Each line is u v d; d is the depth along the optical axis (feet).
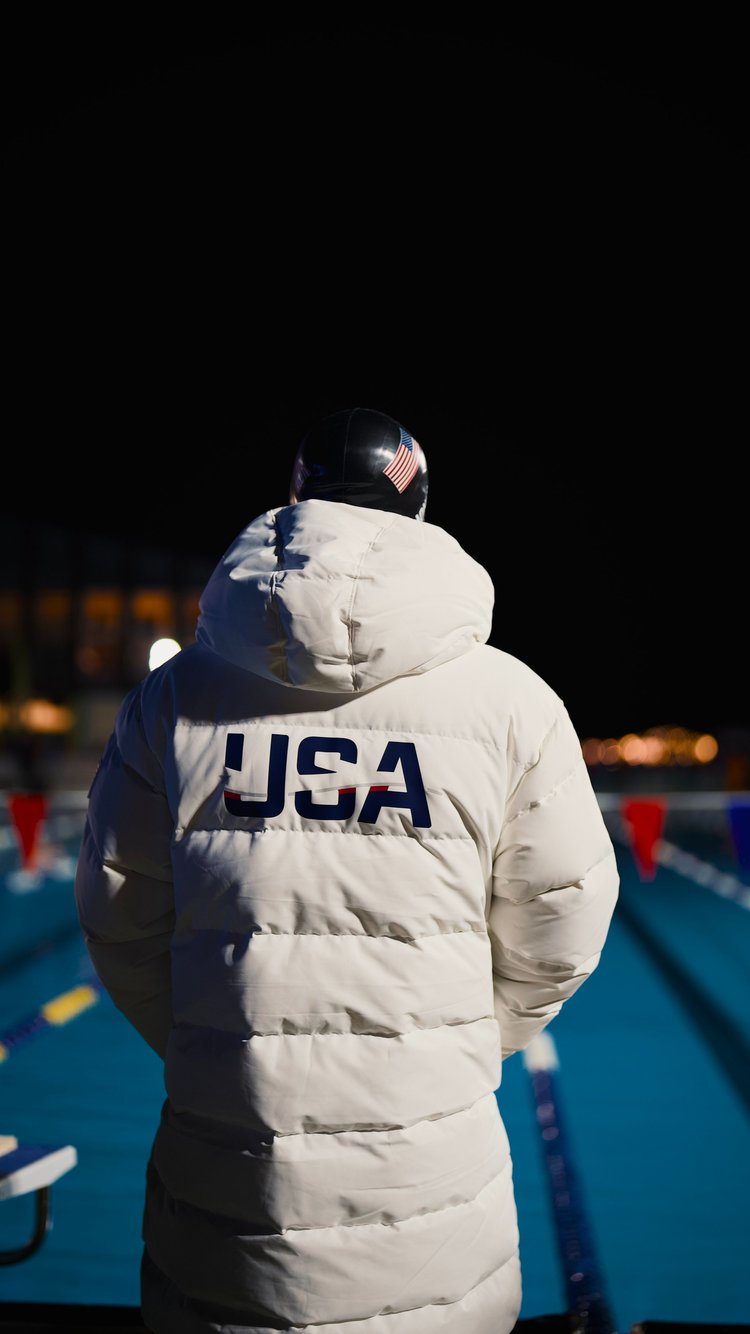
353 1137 3.79
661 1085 13.64
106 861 4.30
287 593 3.87
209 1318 3.89
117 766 4.36
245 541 4.24
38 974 20.76
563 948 4.28
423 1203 3.83
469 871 4.01
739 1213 9.68
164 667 4.45
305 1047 3.81
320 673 3.90
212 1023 3.92
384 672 3.94
